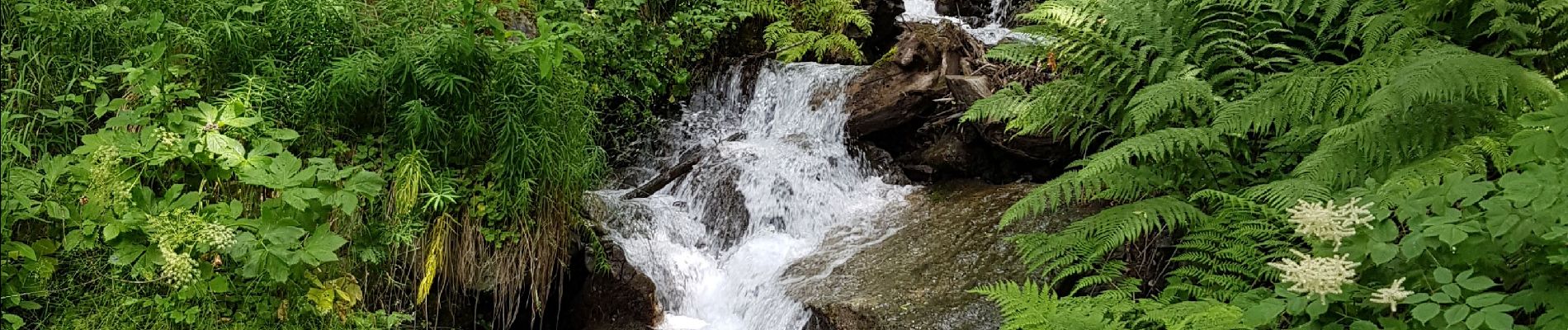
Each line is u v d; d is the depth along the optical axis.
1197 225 3.53
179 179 3.43
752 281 4.72
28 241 3.25
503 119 3.79
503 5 4.46
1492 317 2.02
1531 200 2.18
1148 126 4.09
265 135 3.55
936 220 4.87
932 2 8.32
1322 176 3.16
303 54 3.77
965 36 5.93
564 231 4.21
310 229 3.33
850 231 5.02
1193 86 3.67
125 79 3.44
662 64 6.27
